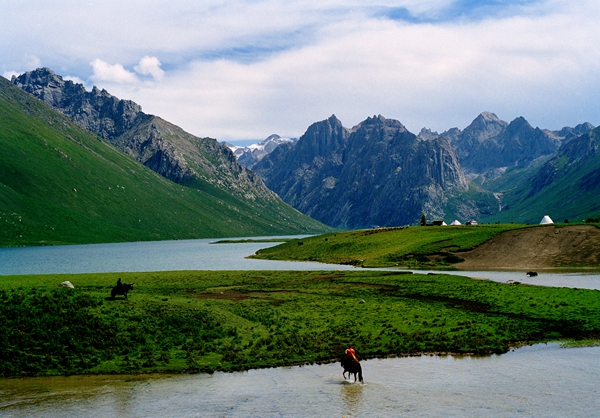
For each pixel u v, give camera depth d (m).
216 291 80.00
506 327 49.44
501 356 40.22
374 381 34.28
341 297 73.19
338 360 39.72
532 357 39.78
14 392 32.12
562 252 130.50
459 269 124.62
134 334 43.94
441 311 58.91
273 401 30.33
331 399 30.58
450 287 81.19
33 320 42.81
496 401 29.80
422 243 155.75
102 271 144.62
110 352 40.31
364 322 52.78
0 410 28.88
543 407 28.72
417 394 31.30
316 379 35.00
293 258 182.38
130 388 33.00
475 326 49.94
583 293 68.31
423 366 37.69
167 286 85.81
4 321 41.81
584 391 31.45
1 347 38.25
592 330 47.53
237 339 45.50
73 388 32.97
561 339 45.47
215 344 43.84
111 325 45.09
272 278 101.81
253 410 28.81
